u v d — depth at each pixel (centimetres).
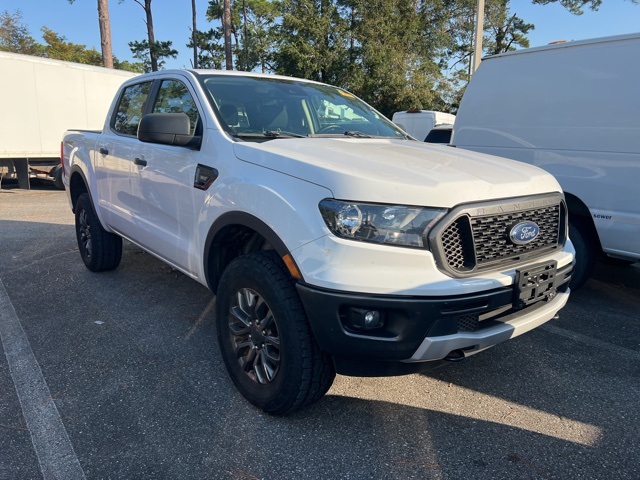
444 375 338
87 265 546
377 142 345
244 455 253
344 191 237
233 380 303
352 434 271
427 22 2872
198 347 371
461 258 246
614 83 439
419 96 2545
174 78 400
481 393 317
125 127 463
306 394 264
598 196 452
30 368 336
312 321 244
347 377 332
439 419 287
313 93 414
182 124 334
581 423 286
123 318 423
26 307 445
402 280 230
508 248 262
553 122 481
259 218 267
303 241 244
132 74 1476
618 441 270
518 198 269
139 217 418
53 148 1312
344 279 232
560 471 245
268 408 278
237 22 3928
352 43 2522
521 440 269
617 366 356
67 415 283
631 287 539
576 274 483
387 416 289
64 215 923
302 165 260
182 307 450
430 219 235
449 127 1152
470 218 244
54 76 1290
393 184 238
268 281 262
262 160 282
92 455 251
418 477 240
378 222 233
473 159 309
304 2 2423
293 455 254
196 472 240
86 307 446
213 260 321
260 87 387
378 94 2570
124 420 279
